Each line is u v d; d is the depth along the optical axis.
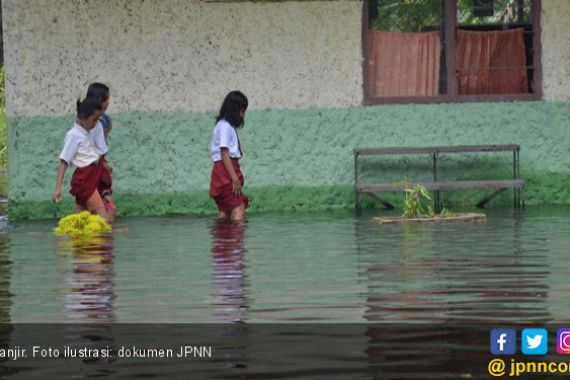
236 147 32.81
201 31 35.84
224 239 28.02
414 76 36.75
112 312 18.17
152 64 35.81
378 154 35.84
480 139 36.53
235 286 20.61
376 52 36.62
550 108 36.62
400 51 36.66
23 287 20.83
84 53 35.66
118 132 35.78
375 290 19.89
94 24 35.62
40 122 35.69
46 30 35.56
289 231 29.62
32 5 35.50
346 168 36.28
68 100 35.72
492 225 30.16
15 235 30.02
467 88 36.84
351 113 36.25
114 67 35.75
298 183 36.22
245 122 36.03
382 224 31.08
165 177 35.97
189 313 17.95
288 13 36.03
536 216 32.47
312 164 36.22
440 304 18.41
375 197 35.91
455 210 35.03
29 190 35.69
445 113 36.44
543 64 36.56
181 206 36.00
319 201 36.25
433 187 35.03
